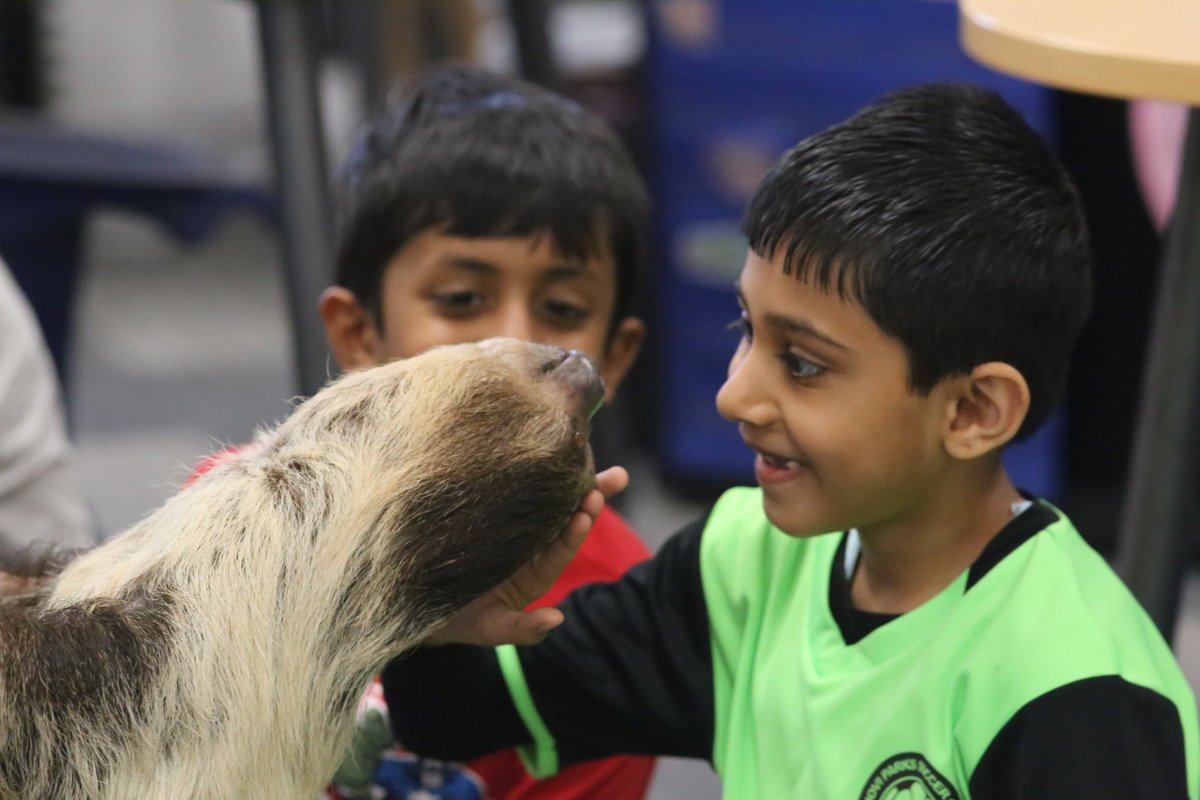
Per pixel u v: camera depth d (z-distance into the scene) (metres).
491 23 13.97
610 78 11.91
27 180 9.09
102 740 3.56
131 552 3.92
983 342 3.33
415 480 3.63
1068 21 3.54
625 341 5.38
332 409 3.88
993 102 3.63
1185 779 3.13
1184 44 3.30
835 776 3.43
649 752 4.11
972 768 3.23
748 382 3.46
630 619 4.06
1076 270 3.50
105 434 12.29
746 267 3.50
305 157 5.93
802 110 10.09
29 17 12.77
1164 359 4.19
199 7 15.78
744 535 4.00
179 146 10.18
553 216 4.76
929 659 3.37
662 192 10.76
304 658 3.65
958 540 3.52
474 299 4.84
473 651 3.93
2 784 3.51
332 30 13.47
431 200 4.74
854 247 3.25
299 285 5.96
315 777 3.75
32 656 3.56
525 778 4.57
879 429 3.36
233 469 3.95
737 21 10.07
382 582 3.64
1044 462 10.10
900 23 9.70
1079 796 3.05
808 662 3.62
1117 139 9.27
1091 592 3.39
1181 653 9.39
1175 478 4.23
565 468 3.63
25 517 6.17
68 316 9.66
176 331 14.71
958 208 3.29
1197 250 4.08
